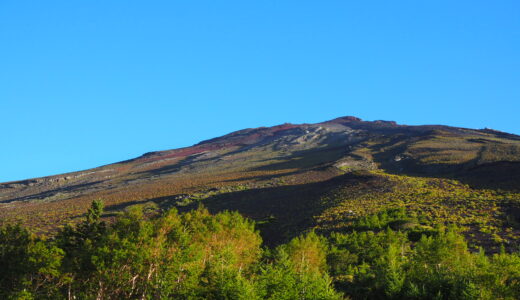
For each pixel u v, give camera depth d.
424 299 27.67
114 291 32.41
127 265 32.16
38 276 32.69
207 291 28.70
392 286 28.83
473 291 26.00
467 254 33.38
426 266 32.25
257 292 27.48
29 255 32.06
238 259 37.41
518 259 27.50
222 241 38.66
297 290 27.67
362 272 35.34
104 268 31.55
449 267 32.41
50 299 31.44
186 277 31.00
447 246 34.16
